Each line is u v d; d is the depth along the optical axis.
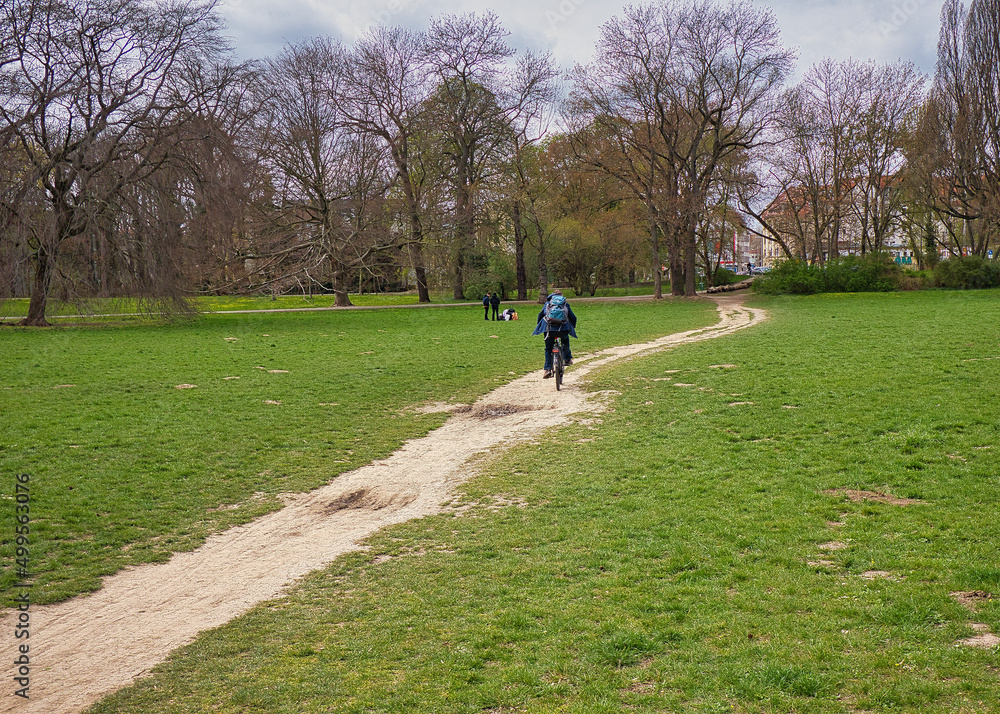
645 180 52.84
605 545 6.87
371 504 8.73
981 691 4.10
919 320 26.81
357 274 59.34
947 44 48.97
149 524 8.02
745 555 6.36
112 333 30.38
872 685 4.26
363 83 50.97
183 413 13.45
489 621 5.51
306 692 4.71
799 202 67.50
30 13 31.64
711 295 58.81
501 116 55.88
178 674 5.02
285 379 17.52
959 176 48.44
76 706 4.66
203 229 37.09
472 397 15.33
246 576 6.72
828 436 10.09
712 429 11.14
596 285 66.19
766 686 4.36
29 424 12.36
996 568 5.57
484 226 57.84
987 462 8.32
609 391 15.23
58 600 6.25
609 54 49.53
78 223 33.38
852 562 6.02
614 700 4.35
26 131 32.31
